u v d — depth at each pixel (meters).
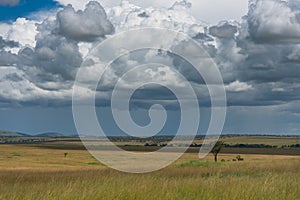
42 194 12.27
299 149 130.25
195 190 13.24
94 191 12.45
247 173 25.34
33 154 106.75
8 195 12.57
